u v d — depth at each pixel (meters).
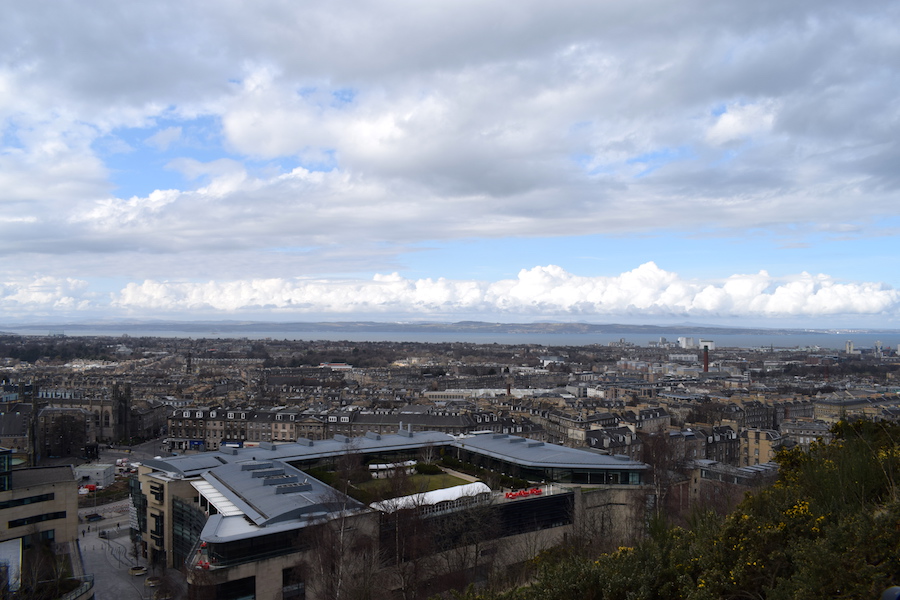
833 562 49.75
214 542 107.25
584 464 159.50
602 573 61.81
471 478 162.38
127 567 153.62
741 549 58.06
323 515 115.62
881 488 66.19
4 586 119.19
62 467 166.50
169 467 154.00
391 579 114.81
